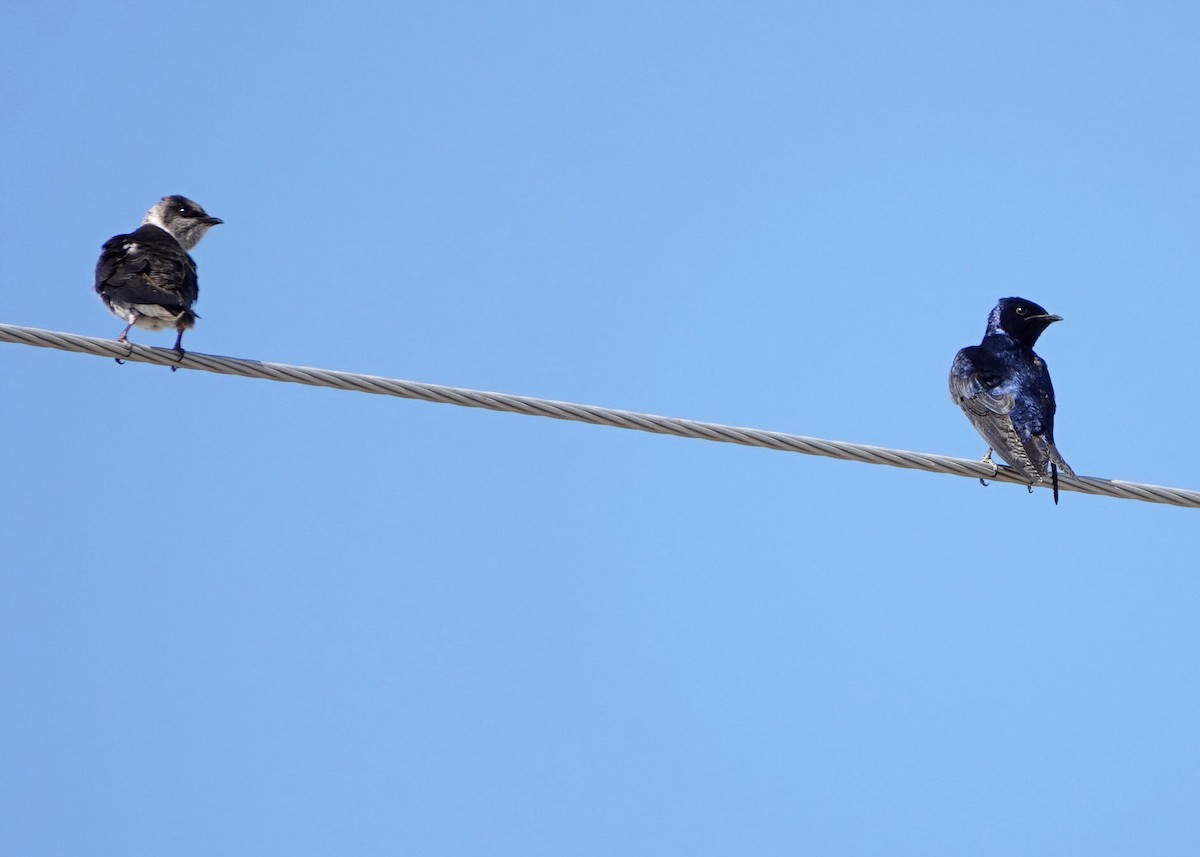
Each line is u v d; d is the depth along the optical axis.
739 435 12.80
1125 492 14.16
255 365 12.49
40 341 12.36
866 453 13.28
